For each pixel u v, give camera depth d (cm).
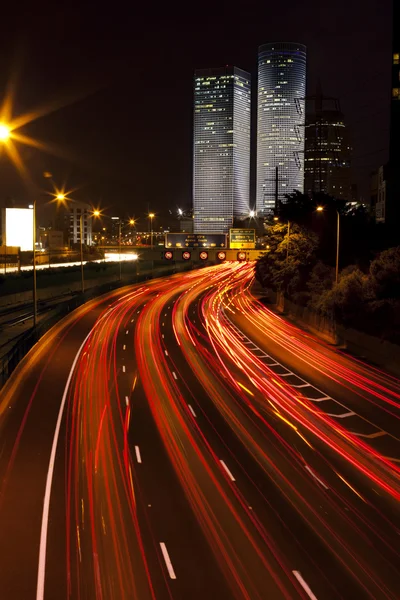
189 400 3222
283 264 7962
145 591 1314
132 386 3550
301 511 1788
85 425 2703
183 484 1986
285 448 2428
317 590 1331
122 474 2075
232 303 9044
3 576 1378
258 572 1407
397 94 9950
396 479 2109
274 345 5291
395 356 4250
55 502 1820
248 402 3212
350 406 3186
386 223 8812
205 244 13750
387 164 9956
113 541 1560
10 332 6284
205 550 1514
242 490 1947
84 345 5053
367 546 1562
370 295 5053
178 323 6762
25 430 2616
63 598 1284
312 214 8119
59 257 14275
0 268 11238
